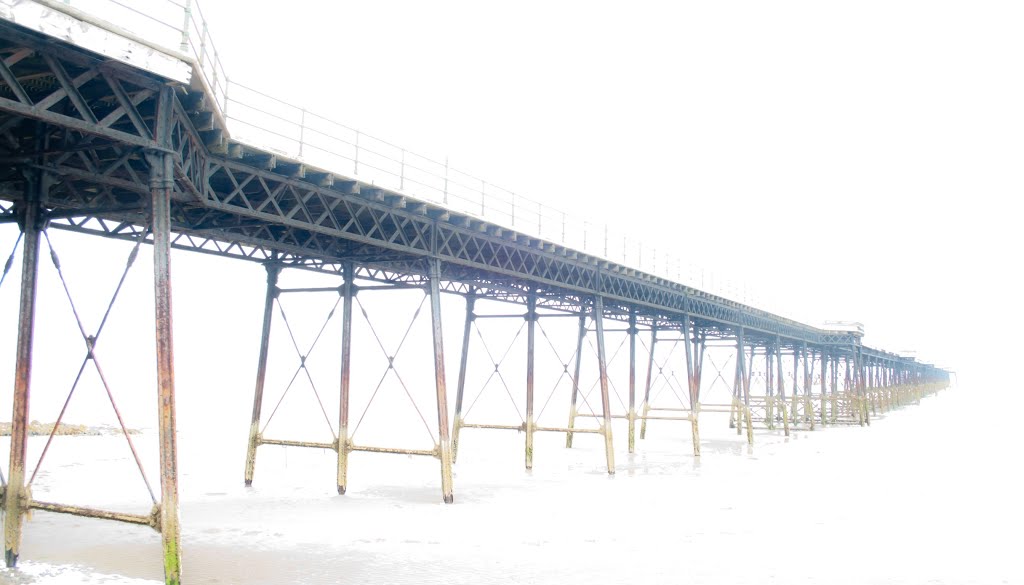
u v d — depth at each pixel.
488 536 18.27
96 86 11.63
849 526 20.80
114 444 42.66
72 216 12.87
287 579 14.04
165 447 10.92
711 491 26.48
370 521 19.73
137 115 11.00
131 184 12.02
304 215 19.38
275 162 16.19
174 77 10.80
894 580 15.41
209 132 14.20
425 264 22.75
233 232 19.09
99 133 10.36
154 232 11.16
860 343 67.75
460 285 32.56
